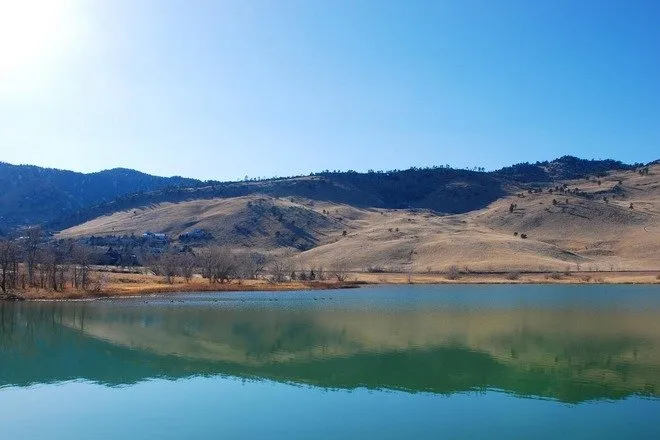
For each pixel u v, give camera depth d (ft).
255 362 162.91
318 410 116.16
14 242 487.61
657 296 406.62
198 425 106.52
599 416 112.78
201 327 236.02
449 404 120.47
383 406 119.85
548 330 225.97
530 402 123.44
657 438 101.35
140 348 184.34
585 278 589.32
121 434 102.06
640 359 167.32
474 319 263.29
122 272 570.05
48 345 189.06
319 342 197.36
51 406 118.62
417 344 192.75
